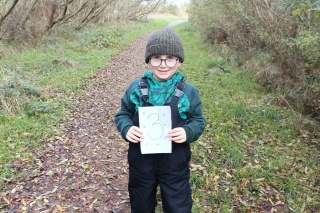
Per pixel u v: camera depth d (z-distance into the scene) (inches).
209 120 198.2
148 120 70.7
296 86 245.0
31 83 265.7
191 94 76.0
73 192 127.4
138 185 81.8
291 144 178.4
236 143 170.2
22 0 422.6
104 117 210.7
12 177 133.3
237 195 127.2
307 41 165.5
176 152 76.9
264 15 249.9
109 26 781.9
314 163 156.8
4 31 406.6
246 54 371.6
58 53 418.6
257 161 155.8
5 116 187.8
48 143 166.7
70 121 198.2
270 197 127.4
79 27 638.5
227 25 377.4
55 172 140.9
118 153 162.1
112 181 136.0
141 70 369.1
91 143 171.9
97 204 120.3
